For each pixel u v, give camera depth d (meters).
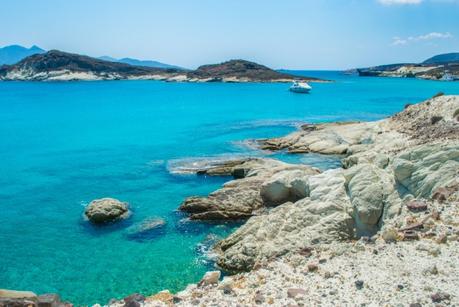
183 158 48.31
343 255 14.88
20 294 13.24
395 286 11.60
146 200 33.84
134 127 74.06
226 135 64.44
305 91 148.25
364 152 36.44
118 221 29.38
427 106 43.28
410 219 16.95
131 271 22.31
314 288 12.16
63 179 40.31
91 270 22.55
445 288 11.21
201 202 30.45
